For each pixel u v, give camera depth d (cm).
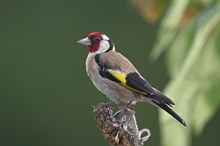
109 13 1792
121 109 591
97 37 758
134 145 571
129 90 702
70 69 1805
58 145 1820
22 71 1847
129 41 1784
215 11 626
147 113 1706
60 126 1814
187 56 625
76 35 1803
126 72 709
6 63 1858
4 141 1873
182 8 654
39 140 1847
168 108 638
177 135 630
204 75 632
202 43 628
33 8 1844
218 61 638
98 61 730
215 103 631
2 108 1856
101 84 730
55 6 1819
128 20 1783
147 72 1766
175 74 655
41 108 1834
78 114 1800
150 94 675
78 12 1803
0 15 1869
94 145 1802
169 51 656
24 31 1856
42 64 1825
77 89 1794
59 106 1812
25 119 1850
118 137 573
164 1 719
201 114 633
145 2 724
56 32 1812
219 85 630
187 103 631
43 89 1825
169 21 659
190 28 637
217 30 637
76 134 1812
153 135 1708
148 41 1778
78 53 1800
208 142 1778
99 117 583
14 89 1850
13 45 1856
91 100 1791
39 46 1831
